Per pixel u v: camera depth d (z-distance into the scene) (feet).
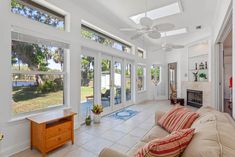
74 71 11.54
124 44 19.97
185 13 12.79
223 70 14.74
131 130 11.32
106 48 15.62
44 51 9.91
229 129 3.85
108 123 12.93
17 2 8.51
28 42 8.77
